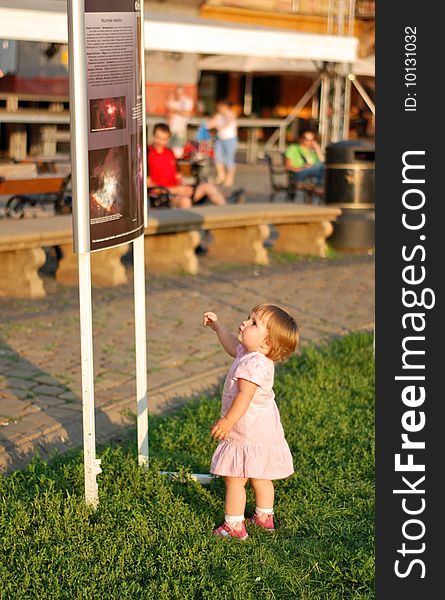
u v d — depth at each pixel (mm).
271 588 4023
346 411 6398
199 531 4434
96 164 4316
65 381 6820
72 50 4148
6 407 6195
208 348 7891
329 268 11914
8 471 5164
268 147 30562
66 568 4035
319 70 24203
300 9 30234
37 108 22516
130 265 11516
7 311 8820
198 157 18828
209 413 6172
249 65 25844
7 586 3859
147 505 4672
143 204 4906
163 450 5562
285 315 4430
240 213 11570
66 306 9125
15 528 4301
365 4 31328
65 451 5527
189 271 11094
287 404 6418
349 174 13062
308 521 4699
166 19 15023
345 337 8164
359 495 5039
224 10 27906
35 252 9359
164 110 25375
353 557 4242
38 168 15516
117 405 6371
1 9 11297
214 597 3854
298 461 5457
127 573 4035
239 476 4422
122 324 8516
